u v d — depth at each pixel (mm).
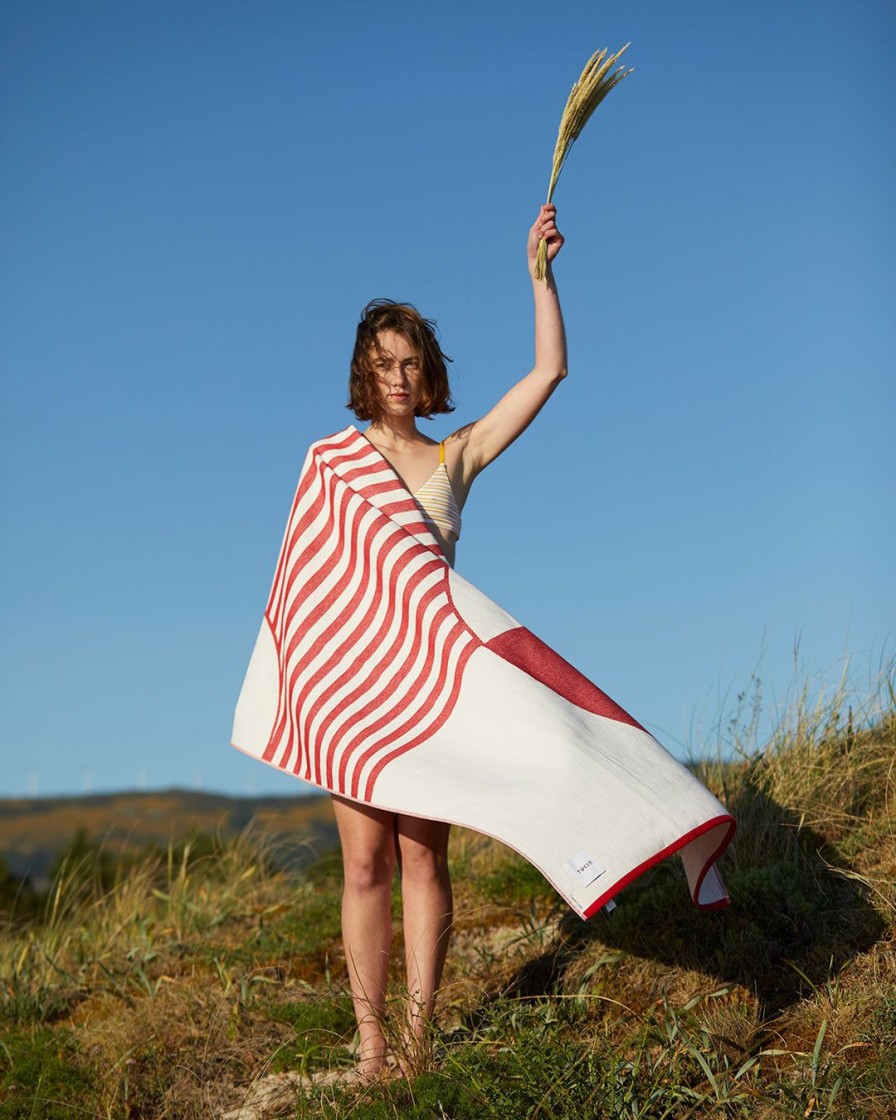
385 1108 3270
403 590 3719
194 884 6695
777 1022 3523
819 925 3943
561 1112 3102
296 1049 4195
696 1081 3279
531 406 3996
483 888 5328
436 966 3662
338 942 5379
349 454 3947
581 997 3799
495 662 3551
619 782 3264
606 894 3070
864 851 4324
